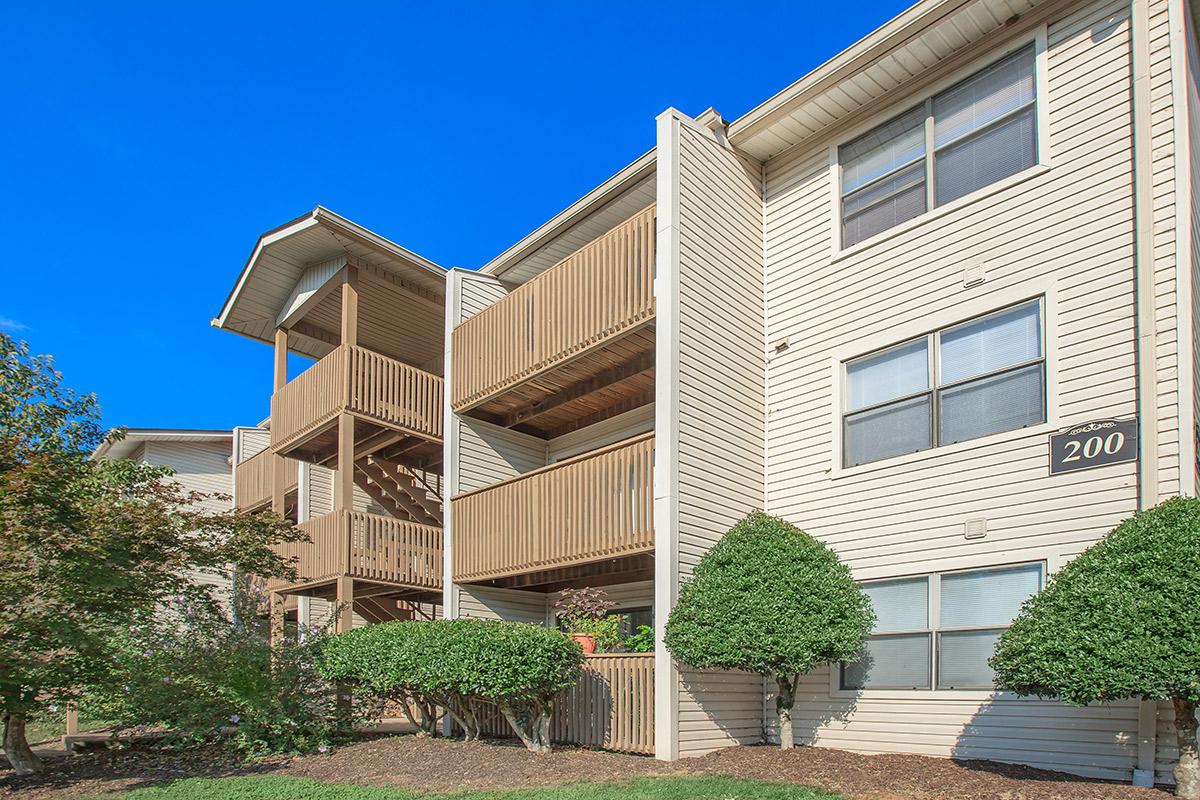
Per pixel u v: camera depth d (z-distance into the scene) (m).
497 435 14.92
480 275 15.45
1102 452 8.44
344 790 8.52
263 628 13.34
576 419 14.99
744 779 8.20
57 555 9.55
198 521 11.34
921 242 10.34
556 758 9.85
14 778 9.89
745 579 9.53
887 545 10.04
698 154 11.38
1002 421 9.30
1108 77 9.04
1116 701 7.98
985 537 9.17
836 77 10.77
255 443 24.83
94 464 11.30
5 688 9.65
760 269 12.12
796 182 12.00
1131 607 6.77
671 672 9.78
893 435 10.28
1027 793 7.12
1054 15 9.55
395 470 17.30
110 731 12.82
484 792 8.23
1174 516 7.12
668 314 10.51
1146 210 8.45
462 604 13.45
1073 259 8.98
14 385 10.91
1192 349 8.05
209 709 11.41
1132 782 7.67
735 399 11.26
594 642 11.36
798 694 10.58
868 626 9.53
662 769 9.00
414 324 18.53
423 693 11.34
